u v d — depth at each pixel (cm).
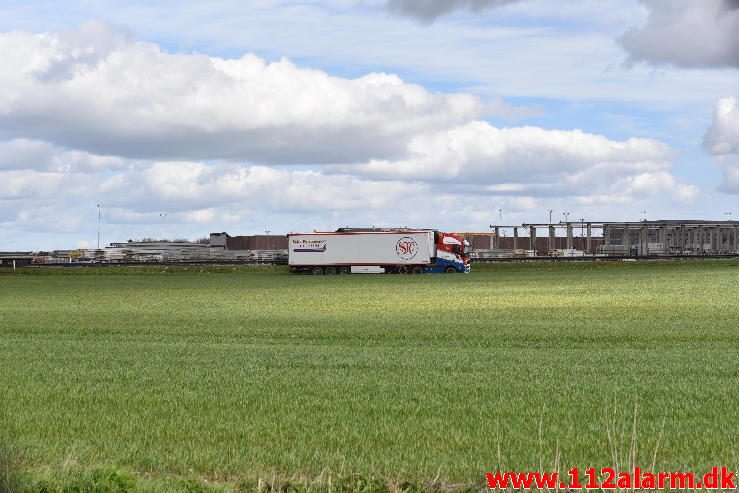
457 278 7169
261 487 880
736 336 2592
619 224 13962
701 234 14288
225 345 2455
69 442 1082
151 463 973
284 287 5959
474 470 942
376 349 2302
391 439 1101
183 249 14900
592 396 1435
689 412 1277
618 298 4450
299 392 1505
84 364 1967
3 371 1831
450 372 1781
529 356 2094
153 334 2825
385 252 8469
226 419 1252
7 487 855
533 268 9294
